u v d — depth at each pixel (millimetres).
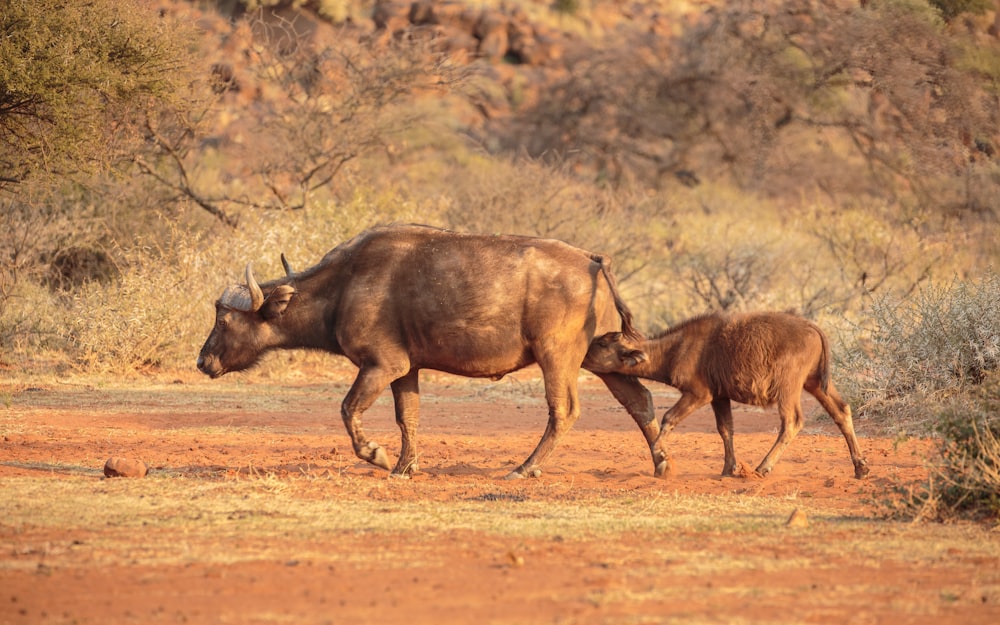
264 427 54562
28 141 63688
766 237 99750
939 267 94500
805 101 148375
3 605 22750
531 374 80250
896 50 135250
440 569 26188
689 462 46031
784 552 28297
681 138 154875
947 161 125125
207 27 136000
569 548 28641
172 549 27875
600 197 114562
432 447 49188
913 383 57562
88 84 62625
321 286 40844
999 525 31438
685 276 95000
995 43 133875
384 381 39750
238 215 94688
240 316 41406
